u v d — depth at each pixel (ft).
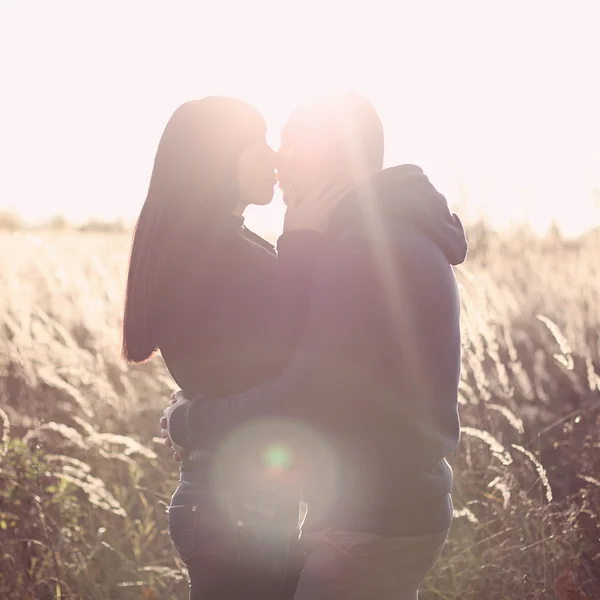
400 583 7.05
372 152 7.71
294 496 6.90
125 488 14.69
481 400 15.16
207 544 7.35
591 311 21.31
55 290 23.00
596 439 14.19
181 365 7.63
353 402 6.73
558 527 11.55
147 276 7.80
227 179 7.77
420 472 6.88
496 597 11.18
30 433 13.64
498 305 19.40
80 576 12.10
